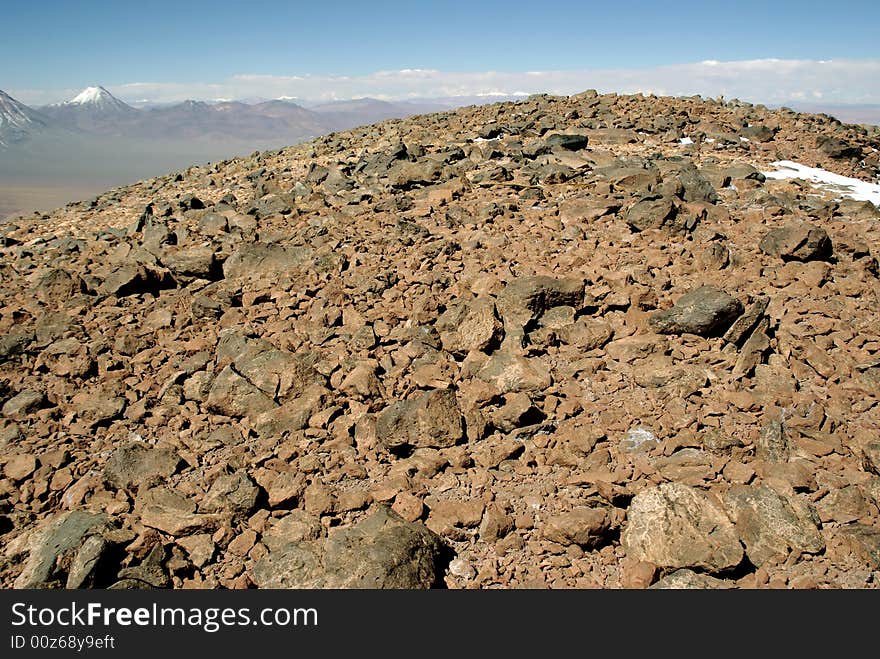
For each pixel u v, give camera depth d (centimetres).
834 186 1975
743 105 3241
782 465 781
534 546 700
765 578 638
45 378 1095
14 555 702
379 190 2052
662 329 1100
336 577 634
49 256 1817
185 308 1326
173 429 946
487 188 1948
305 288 1337
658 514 681
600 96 3400
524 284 1175
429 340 1111
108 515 754
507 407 892
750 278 1281
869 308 1174
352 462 845
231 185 2444
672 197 1648
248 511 756
